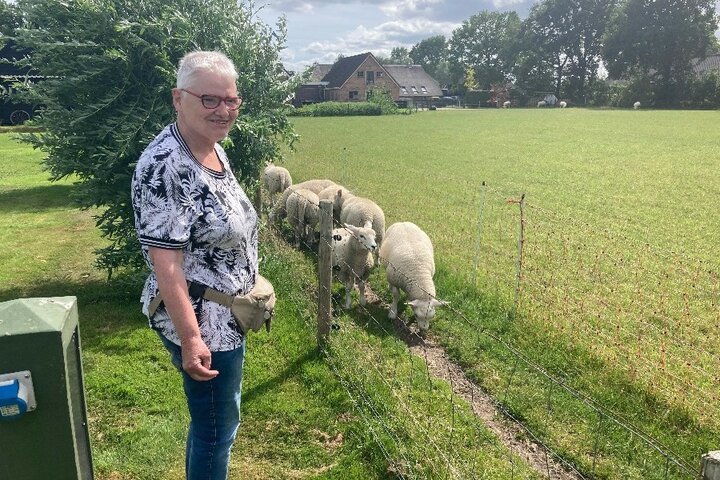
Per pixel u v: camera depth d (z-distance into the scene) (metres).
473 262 8.72
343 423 4.47
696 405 4.81
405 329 6.58
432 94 100.94
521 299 6.89
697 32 72.75
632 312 6.85
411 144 29.20
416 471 3.87
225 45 6.96
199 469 2.87
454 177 18.08
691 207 13.48
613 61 81.69
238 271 2.70
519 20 117.75
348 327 6.29
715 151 25.16
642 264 8.79
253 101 7.50
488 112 68.81
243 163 7.50
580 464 4.18
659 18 75.94
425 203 13.35
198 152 2.60
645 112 61.06
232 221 2.56
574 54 98.50
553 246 9.81
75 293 7.42
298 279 7.57
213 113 2.49
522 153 25.30
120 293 7.32
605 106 83.56
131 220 6.99
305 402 4.77
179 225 2.39
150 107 6.52
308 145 28.12
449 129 40.12
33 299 1.99
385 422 4.41
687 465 4.11
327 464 4.07
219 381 2.73
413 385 5.11
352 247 6.98
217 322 2.63
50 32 6.52
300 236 10.11
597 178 18.03
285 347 5.65
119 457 4.10
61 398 1.84
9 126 34.47
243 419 4.54
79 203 6.91
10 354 1.74
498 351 5.84
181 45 6.57
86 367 5.36
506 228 11.03
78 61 6.46
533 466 4.19
